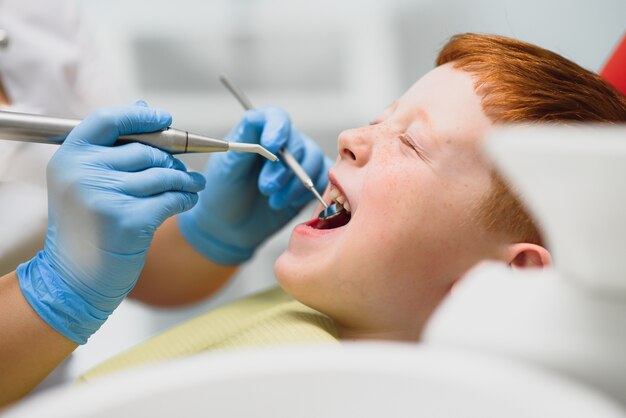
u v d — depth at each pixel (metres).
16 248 0.99
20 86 1.14
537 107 0.87
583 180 0.27
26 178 1.04
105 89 1.26
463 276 0.88
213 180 1.16
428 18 1.82
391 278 0.88
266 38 1.83
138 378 0.28
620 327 0.30
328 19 1.84
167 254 1.26
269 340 0.87
